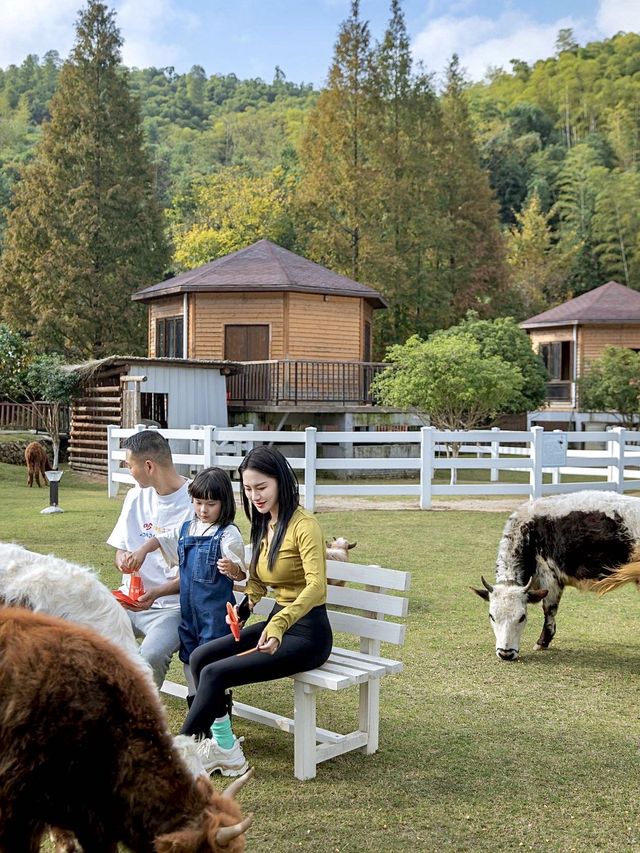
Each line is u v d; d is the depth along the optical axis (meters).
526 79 110.94
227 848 2.30
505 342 22.94
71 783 2.55
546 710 5.13
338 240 34.94
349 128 35.41
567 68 101.88
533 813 3.79
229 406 22.38
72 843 3.04
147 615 4.57
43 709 2.52
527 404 22.59
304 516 4.17
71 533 10.93
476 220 39.16
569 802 3.90
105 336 34.50
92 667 2.63
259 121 101.75
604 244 55.62
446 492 13.72
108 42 35.72
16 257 34.78
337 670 4.15
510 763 4.33
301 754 4.11
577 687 5.57
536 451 14.27
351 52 35.59
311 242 36.47
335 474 20.53
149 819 2.50
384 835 3.57
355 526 11.82
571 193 63.06
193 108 134.62
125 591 4.62
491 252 39.75
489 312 39.09
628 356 27.14
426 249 36.72
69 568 3.34
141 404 20.67
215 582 4.27
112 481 15.27
